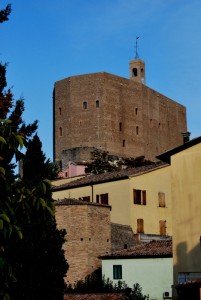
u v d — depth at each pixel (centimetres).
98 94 16238
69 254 5638
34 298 3164
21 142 1396
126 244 6219
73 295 4456
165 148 18325
